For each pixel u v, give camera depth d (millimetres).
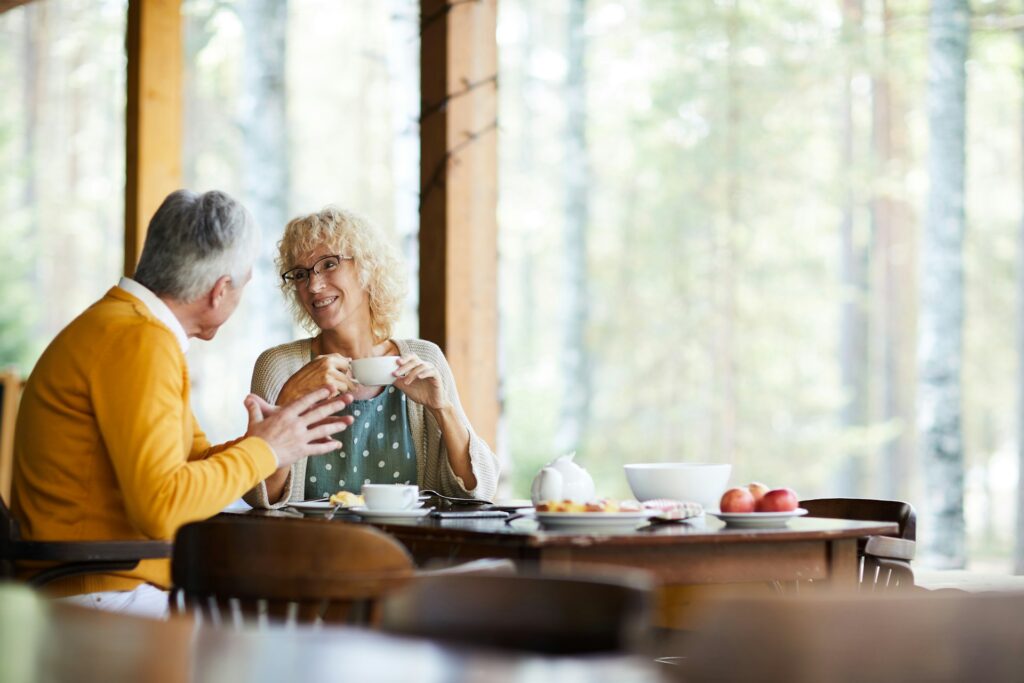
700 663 873
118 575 2309
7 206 16766
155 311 2406
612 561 2092
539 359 23109
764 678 861
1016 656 891
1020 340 13250
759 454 18578
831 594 879
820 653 861
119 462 2227
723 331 18484
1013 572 12828
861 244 18422
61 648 969
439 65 3648
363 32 22469
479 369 3666
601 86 19922
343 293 3045
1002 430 23109
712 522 2326
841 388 18625
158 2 4180
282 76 10117
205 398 20328
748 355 18562
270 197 9961
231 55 18078
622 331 19672
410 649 945
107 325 2314
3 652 956
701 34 16719
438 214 3637
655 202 18625
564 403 15766
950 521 9539
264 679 861
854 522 2365
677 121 17703
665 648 2338
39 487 2324
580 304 16062
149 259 2422
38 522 2314
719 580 2156
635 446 19609
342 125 22703
